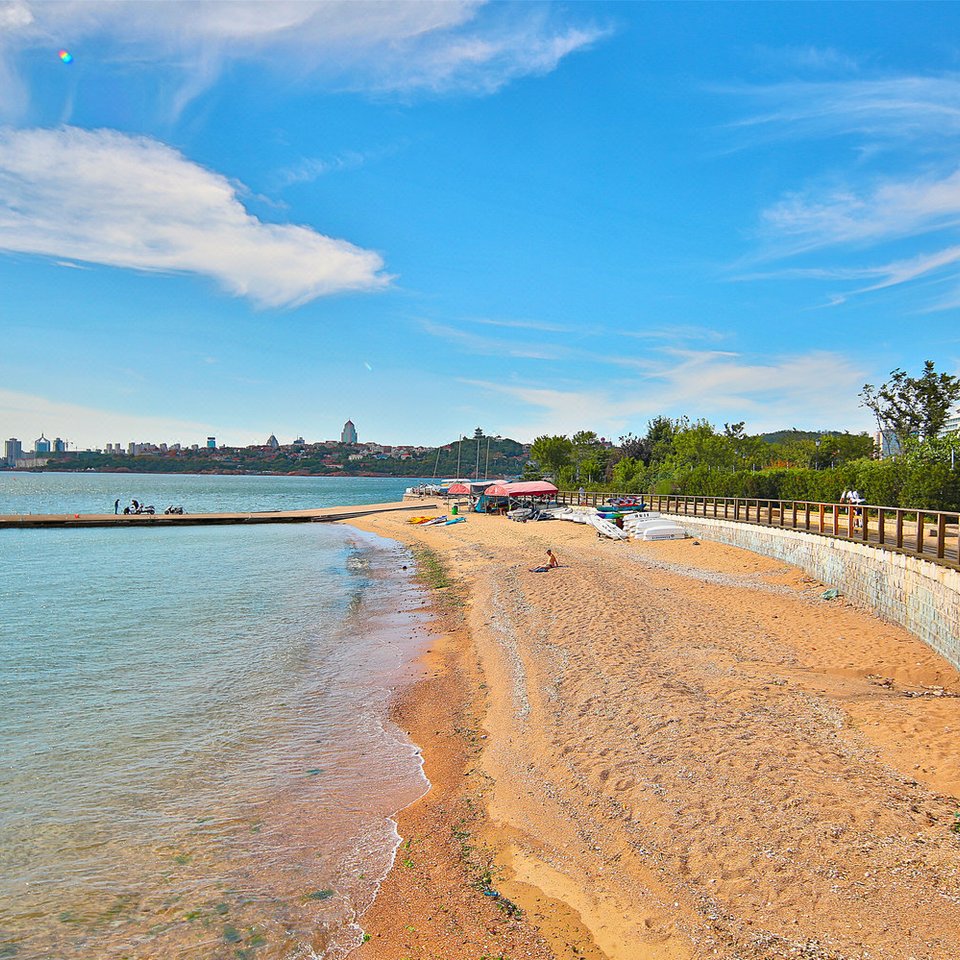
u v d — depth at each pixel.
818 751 8.66
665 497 43.75
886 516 26.50
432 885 6.96
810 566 22.22
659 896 6.25
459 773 9.70
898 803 7.19
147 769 10.01
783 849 6.53
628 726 9.98
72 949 6.13
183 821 8.48
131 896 6.94
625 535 35.16
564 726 10.47
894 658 12.99
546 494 53.12
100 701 13.02
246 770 9.97
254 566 33.19
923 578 14.04
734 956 5.34
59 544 44.16
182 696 13.32
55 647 17.05
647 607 17.95
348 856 7.61
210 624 19.78
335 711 12.47
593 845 7.29
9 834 8.19
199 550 40.78
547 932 6.05
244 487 185.62
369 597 24.28
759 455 68.38
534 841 7.59
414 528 52.38
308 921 6.47
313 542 45.84
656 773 8.38
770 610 17.59
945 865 6.02
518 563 29.19
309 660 15.88
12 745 10.88
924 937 5.20
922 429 44.78
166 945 6.16
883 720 9.61
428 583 26.97
